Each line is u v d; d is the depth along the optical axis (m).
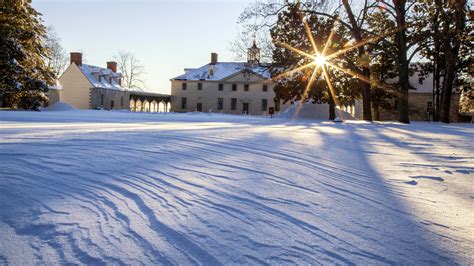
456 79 38.84
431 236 2.62
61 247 2.30
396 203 3.47
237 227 2.66
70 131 9.02
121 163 4.84
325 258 2.21
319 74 34.81
